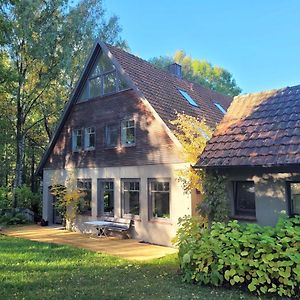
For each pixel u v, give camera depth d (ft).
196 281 25.95
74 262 34.24
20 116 78.02
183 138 45.32
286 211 26.86
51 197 68.03
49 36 73.56
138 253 40.29
